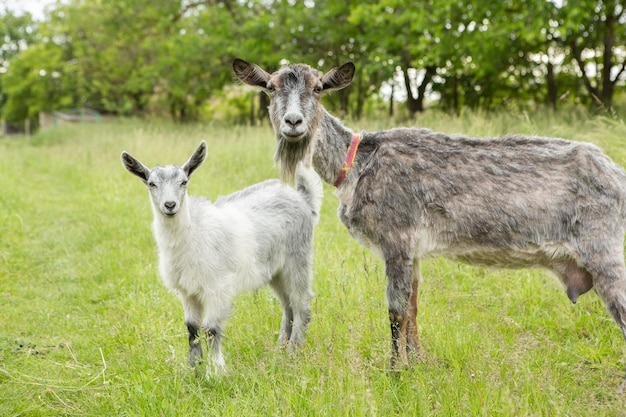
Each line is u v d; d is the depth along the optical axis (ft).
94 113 111.45
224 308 14.20
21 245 26.18
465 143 13.41
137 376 13.47
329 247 22.79
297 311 15.72
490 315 16.34
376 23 52.65
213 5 74.84
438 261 20.07
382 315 15.71
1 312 18.61
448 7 44.55
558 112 39.32
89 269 22.85
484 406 10.63
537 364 13.44
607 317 15.56
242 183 32.71
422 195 13.10
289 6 62.23
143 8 80.89
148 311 17.92
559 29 40.04
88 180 41.98
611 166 12.57
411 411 11.31
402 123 42.60
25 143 88.07
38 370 14.53
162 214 13.73
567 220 12.43
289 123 12.48
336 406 11.08
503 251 13.02
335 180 13.83
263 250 15.33
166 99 89.81
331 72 13.46
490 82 57.57
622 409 11.26
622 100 52.37
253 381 12.66
